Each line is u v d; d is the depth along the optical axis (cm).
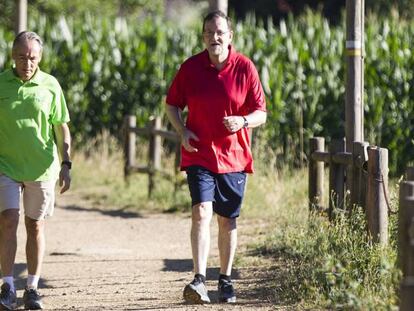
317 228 2300
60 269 2445
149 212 3575
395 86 4538
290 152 4462
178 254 2711
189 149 1825
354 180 2222
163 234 3102
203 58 1839
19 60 1798
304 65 4684
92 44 4966
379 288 1717
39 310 1858
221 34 1809
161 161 4312
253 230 2988
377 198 1964
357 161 2169
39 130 1822
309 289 1809
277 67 4628
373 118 4494
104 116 4934
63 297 2030
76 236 3062
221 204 1858
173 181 3666
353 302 1616
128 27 5206
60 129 1884
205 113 1825
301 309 1744
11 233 1819
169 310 1794
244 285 2094
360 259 1852
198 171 1833
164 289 2102
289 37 4781
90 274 2364
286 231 2577
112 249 2788
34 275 1875
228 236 1873
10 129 1811
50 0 6781
